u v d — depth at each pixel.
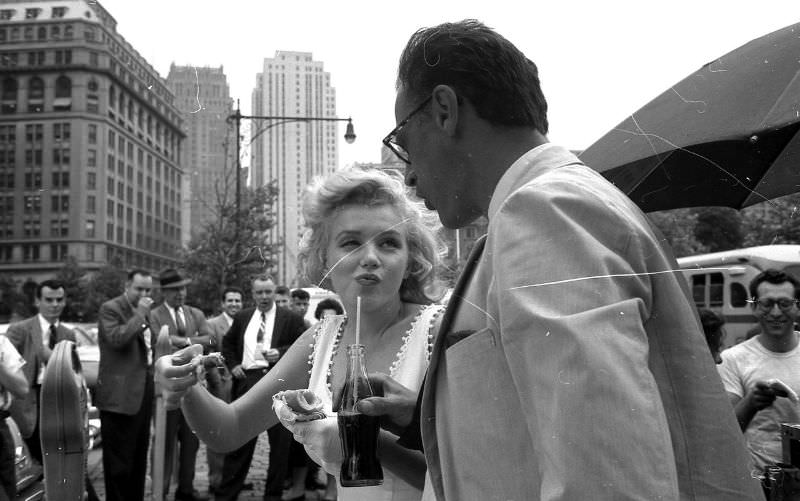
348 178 1.51
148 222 36.41
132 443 4.41
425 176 1.01
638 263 0.73
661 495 0.61
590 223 0.73
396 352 1.52
